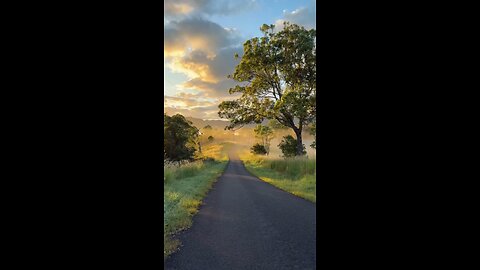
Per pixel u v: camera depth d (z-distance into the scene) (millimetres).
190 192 10008
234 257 4219
